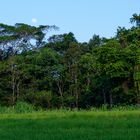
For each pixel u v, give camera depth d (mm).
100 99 69000
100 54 56000
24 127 23188
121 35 59312
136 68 54625
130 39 58906
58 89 75250
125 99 56031
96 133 19094
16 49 78375
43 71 73562
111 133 19000
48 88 74000
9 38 77062
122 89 56469
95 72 68312
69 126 22828
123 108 39219
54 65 73750
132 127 21469
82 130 20406
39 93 70750
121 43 59000
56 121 25578
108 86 59531
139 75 53094
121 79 56688
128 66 54625
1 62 74438
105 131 19812
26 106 44344
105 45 56062
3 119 29656
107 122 23625
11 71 73188
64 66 74625
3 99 72438
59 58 75688
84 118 27750
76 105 71125
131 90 55312
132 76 55344
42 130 21047
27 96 71250
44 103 71688
